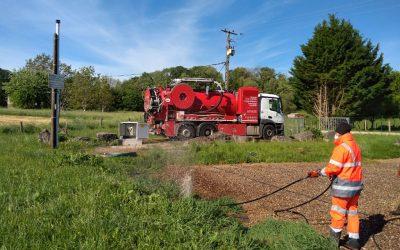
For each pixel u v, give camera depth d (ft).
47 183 23.98
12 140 54.80
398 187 34.37
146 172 33.14
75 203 19.66
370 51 148.97
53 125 49.08
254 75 252.62
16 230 15.79
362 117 155.63
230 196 28.48
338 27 148.97
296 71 156.97
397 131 139.54
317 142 69.46
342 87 148.87
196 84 84.23
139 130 59.77
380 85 146.30
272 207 25.94
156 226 17.44
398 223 23.09
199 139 65.67
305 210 25.22
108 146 57.93
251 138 71.97
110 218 17.75
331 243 18.58
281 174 39.29
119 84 301.43
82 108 190.19
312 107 157.58
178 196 24.81
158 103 78.48
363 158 58.44
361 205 27.48
